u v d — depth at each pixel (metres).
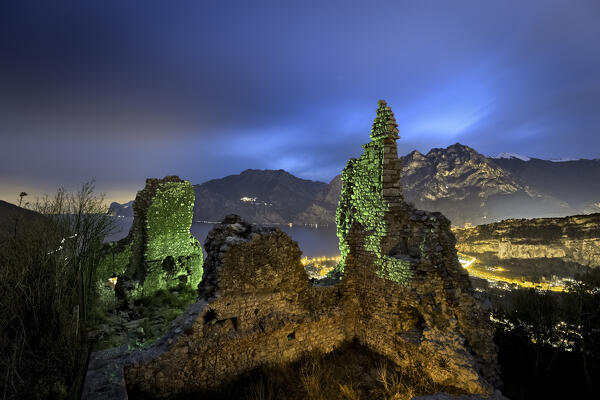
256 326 9.59
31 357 6.87
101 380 7.23
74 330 7.90
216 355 8.77
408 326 10.42
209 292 9.19
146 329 12.38
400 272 10.26
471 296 10.14
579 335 12.98
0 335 6.70
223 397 8.52
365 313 11.42
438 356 9.20
